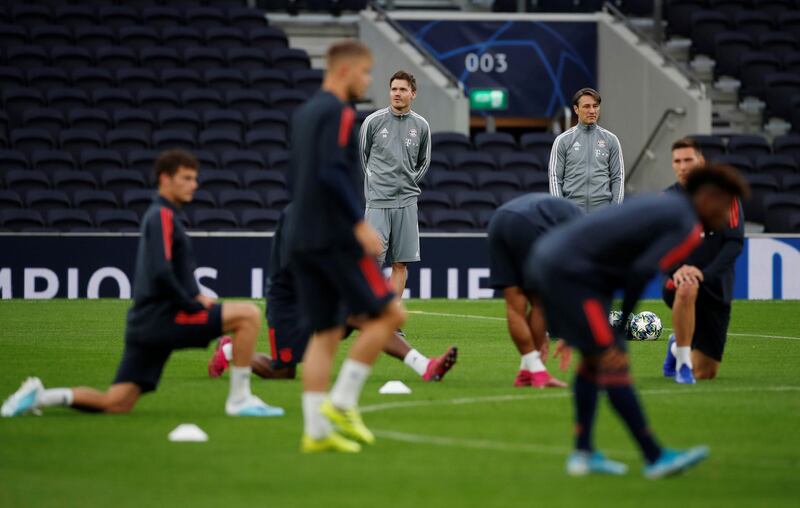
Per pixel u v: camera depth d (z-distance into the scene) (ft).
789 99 293.23
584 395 67.72
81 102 264.72
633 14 324.60
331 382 108.37
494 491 63.72
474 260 227.81
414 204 152.76
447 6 331.36
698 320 113.70
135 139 254.06
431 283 226.99
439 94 278.05
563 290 66.49
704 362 114.21
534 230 100.94
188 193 86.69
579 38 307.58
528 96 306.55
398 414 89.66
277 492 63.36
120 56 278.46
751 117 301.43
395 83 150.10
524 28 306.35
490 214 245.86
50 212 230.68
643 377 116.06
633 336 153.48
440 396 99.55
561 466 70.49
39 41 280.51
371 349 74.84
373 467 70.03
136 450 75.00
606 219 66.80
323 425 74.69
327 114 72.64
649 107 286.25
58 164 246.27
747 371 121.80
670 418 89.76
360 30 311.68
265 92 275.59
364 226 72.13
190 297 86.53
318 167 72.74
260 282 222.28
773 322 184.55
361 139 152.66
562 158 143.54
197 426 83.51
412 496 62.49
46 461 71.51
